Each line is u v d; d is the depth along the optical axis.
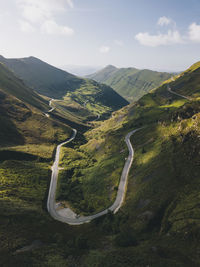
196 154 81.56
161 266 41.53
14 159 138.75
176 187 74.94
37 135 192.12
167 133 118.56
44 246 54.97
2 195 89.44
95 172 131.25
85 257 50.84
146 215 70.19
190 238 50.34
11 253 48.19
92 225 80.50
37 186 112.19
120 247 56.72
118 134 176.75
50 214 91.25
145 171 99.06
